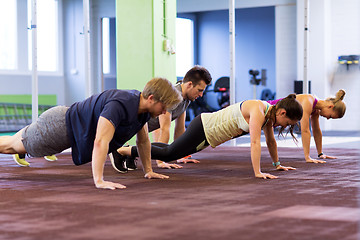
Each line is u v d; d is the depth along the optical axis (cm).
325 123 1191
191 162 482
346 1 1184
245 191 301
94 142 312
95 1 1363
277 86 1252
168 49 741
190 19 1652
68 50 1408
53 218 227
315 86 1182
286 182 340
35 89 686
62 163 488
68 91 1414
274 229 203
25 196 289
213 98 1662
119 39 737
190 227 207
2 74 1257
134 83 732
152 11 716
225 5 1286
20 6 1288
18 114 1276
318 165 448
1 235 197
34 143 339
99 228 206
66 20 1405
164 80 315
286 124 362
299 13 1191
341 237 190
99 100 320
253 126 358
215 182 342
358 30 1179
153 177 364
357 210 240
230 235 194
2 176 386
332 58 1202
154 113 321
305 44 715
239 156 547
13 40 1283
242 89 1630
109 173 399
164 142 424
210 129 381
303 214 231
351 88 1191
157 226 209
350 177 365
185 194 290
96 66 1375
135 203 262
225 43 1642
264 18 1587
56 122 332
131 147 405
